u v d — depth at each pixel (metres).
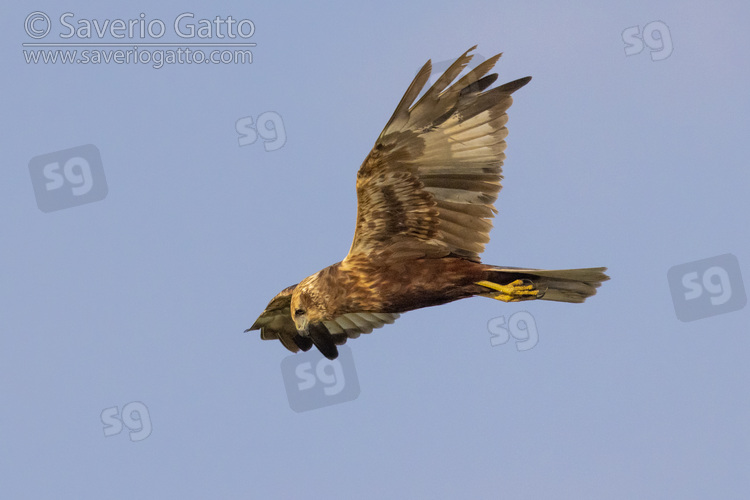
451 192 16.17
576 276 16.64
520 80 15.62
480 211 16.16
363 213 16.48
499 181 15.91
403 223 16.45
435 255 16.55
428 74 15.37
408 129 15.66
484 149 15.82
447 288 16.59
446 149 15.85
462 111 15.66
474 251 16.39
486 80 15.58
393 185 16.19
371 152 15.82
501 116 15.70
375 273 16.69
